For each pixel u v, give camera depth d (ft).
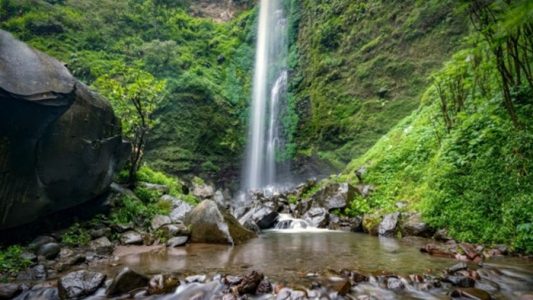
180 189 43.32
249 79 107.45
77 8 93.61
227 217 31.24
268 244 28.66
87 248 24.70
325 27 90.53
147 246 27.27
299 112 88.79
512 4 19.52
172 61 92.17
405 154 40.88
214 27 119.24
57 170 22.68
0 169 19.16
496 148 26.81
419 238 28.55
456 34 64.75
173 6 119.75
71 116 22.65
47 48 80.38
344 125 75.92
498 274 17.79
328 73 85.05
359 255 23.45
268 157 91.86
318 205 41.96
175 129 83.97
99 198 30.25
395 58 72.90
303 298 15.01
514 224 22.72
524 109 27.37
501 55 26.50
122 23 97.81
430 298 15.26
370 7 81.61
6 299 16.02
